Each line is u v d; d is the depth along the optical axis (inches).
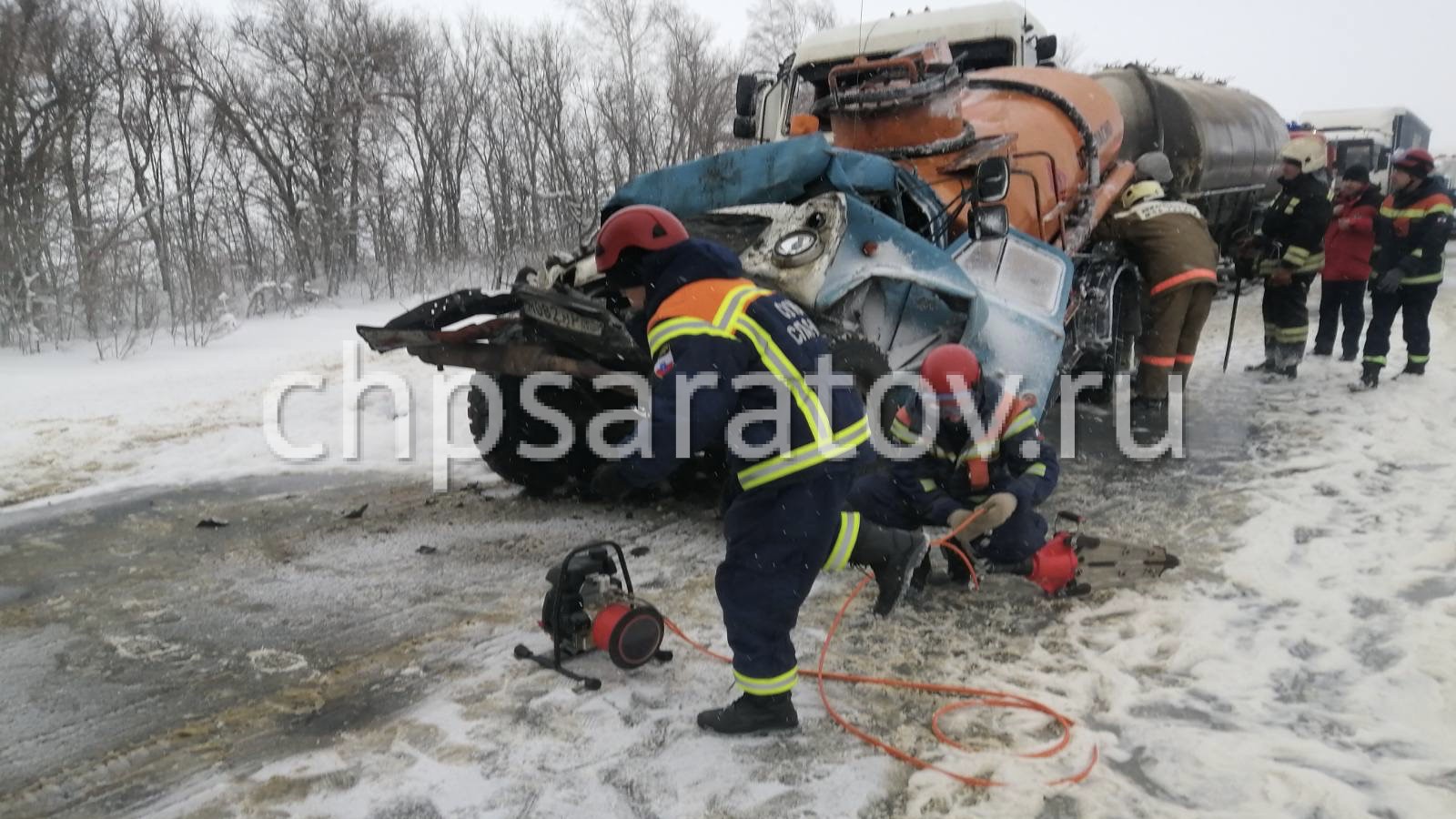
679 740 121.7
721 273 115.0
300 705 131.8
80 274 487.8
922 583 162.7
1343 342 344.2
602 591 139.6
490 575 180.7
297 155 737.6
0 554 194.5
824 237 181.0
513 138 838.5
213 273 604.7
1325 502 205.9
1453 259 751.1
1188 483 227.3
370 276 734.5
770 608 118.7
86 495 235.8
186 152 684.1
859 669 140.2
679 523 211.5
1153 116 372.2
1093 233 291.7
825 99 264.4
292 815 107.2
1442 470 222.7
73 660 146.3
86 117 583.5
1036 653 144.3
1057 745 119.1
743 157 211.2
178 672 142.2
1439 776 111.8
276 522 214.5
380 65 768.3
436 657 145.7
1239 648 143.7
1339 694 130.8
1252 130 429.4
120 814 108.1
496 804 109.0
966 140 241.3
